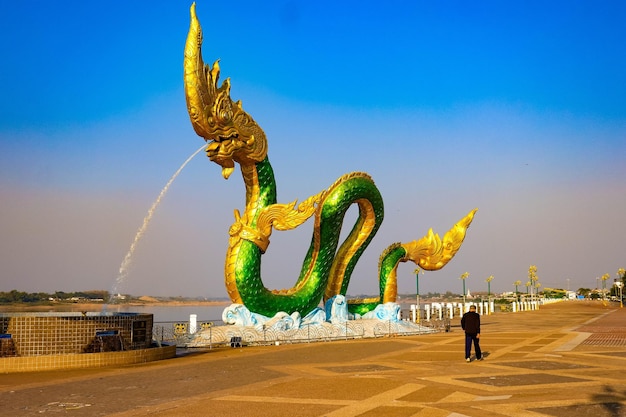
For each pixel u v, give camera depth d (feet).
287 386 43.75
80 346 58.49
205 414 33.86
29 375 50.57
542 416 32.71
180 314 230.48
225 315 85.76
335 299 99.96
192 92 78.59
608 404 35.96
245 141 85.66
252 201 89.25
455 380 46.06
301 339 86.69
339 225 96.53
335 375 49.67
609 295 572.51
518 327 121.29
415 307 131.34
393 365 56.54
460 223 115.14
